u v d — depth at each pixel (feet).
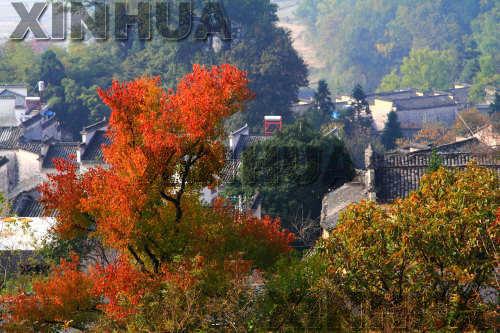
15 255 162.30
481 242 108.99
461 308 108.68
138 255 130.11
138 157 122.52
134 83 129.80
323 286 110.52
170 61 456.04
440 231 108.47
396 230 110.32
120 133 127.13
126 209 121.60
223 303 110.63
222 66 130.00
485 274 109.70
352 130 461.78
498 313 107.45
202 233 128.06
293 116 464.24
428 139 462.19
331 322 110.11
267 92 440.45
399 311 108.17
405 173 178.81
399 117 576.61
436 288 110.83
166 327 108.99
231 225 133.90
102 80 462.19
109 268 120.57
